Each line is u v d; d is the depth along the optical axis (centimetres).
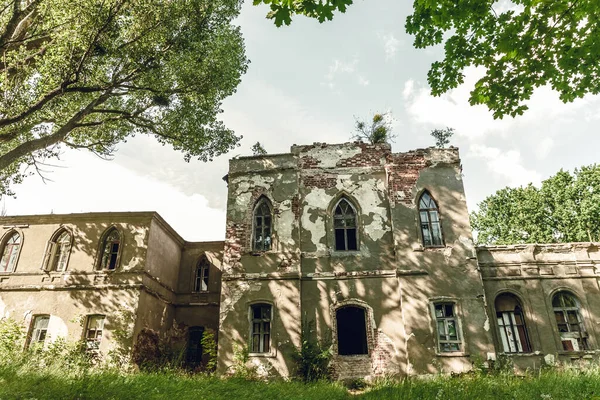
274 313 1576
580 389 955
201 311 2138
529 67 667
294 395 1073
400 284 1582
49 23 1188
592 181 2789
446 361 1452
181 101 1658
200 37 1451
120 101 1655
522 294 1608
